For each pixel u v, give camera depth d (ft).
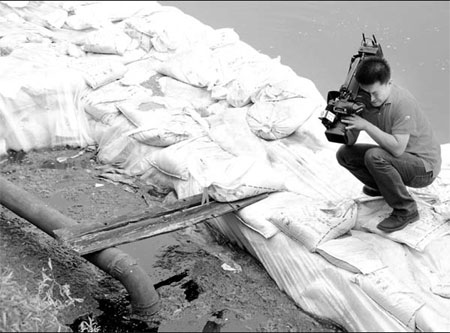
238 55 20.80
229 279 14.98
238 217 15.51
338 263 13.85
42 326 12.96
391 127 13.74
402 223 14.46
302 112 17.58
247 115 18.13
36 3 23.94
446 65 24.21
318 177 16.56
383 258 14.20
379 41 25.80
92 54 21.47
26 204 15.38
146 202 17.44
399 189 14.07
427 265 14.29
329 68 24.23
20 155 19.10
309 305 14.11
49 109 19.22
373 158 13.88
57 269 15.08
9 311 12.84
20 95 18.74
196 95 19.98
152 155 18.01
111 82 20.34
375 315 13.16
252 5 29.58
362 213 15.07
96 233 14.62
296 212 14.85
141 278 13.84
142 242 16.15
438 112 21.63
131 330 13.69
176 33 21.56
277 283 14.82
